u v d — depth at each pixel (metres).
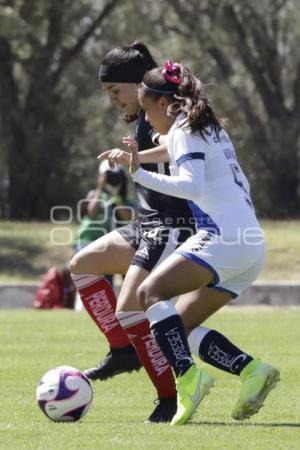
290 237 79.25
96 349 38.75
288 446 19.73
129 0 132.38
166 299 21.58
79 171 148.62
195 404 21.64
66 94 137.75
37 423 22.94
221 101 135.88
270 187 132.75
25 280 75.56
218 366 22.12
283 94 134.50
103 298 25.39
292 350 38.22
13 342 41.09
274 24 130.00
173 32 138.75
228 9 125.56
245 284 22.41
